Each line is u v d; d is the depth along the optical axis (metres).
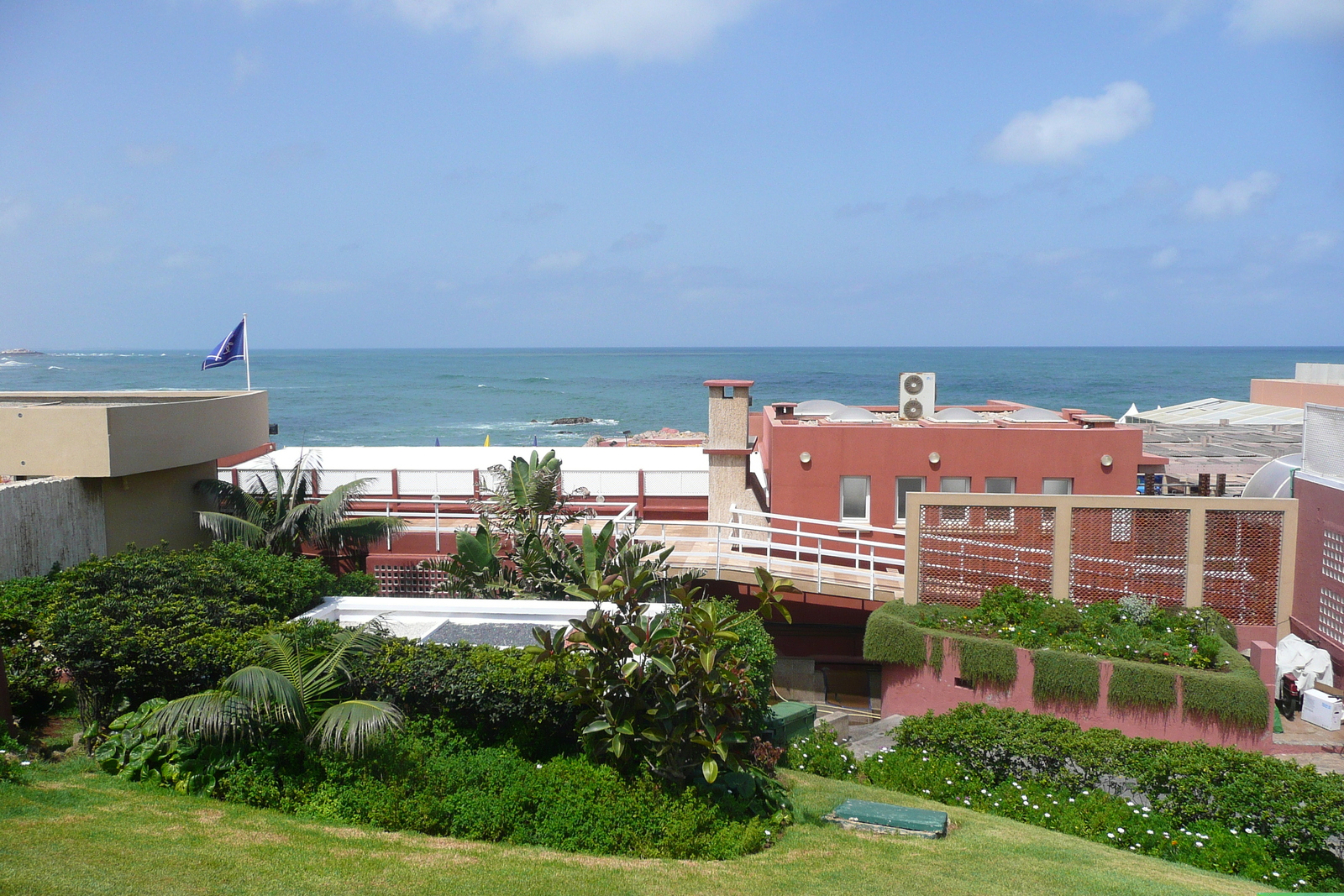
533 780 9.29
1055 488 20.38
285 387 141.75
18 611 10.95
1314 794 10.05
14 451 15.14
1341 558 17.14
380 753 9.30
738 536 21.75
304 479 18.27
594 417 98.50
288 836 8.12
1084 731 12.21
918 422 23.34
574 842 8.80
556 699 9.61
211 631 10.15
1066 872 8.68
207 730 9.16
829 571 18.80
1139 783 11.20
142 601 10.73
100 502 15.50
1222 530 15.98
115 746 9.50
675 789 9.55
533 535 15.61
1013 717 12.67
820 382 161.38
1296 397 32.12
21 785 8.64
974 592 16.64
